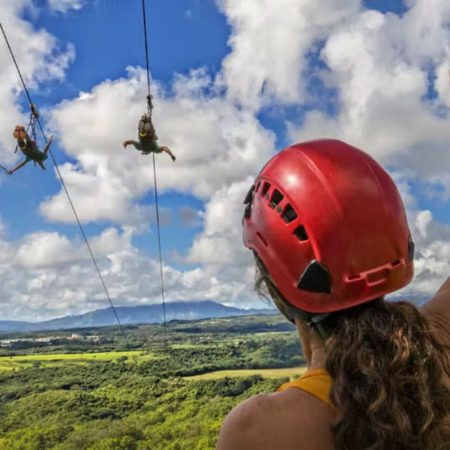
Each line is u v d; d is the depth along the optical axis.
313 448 1.39
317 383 1.47
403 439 1.32
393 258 1.59
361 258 1.55
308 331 1.64
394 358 1.40
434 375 1.42
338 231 1.55
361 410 1.34
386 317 1.49
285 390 1.49
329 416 1.41
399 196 1.70
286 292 1.63
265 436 1.40
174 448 21.59
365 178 1.62
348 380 1.38
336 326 1.54
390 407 1.33
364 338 1.44
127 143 8.05
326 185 1.58
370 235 1.56
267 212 1.68
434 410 1.39
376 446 1.31
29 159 8.62
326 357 1.48
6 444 28.52
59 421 31.58
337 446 1.36
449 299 1.84
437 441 1.38
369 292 1.54
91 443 25.77
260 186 1.73
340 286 1.54
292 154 1.69
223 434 1.45
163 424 24.64
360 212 1.57
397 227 1.61
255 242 1.74
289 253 1.61
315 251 1.56
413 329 1.48
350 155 1.66
